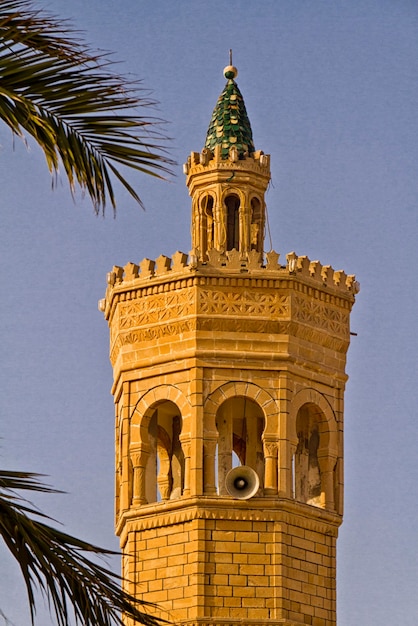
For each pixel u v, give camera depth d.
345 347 79.62
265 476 75.81
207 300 76.81
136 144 31.02
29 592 29.36
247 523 75.06
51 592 29.41
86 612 29.62
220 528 75.00
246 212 79.12
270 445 76.06
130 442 77.75
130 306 78.69
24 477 29.91
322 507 77.44
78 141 30.91
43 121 30.39
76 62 30.42
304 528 76.31
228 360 76.56
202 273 76.69
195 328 76.75
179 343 77.19
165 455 80.00
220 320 76.62
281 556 74.75
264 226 80.00
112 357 81.19
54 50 30.50
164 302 77.75
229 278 76.88
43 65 30.39
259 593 74.44
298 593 75.25
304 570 75.88
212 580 74.44
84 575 29.67
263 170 80.06
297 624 74.50
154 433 78.38
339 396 79.25
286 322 76.88
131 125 30.86
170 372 77.19
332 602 76.56
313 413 78.62
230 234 79.56
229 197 79.56
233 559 74.69
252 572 74.62
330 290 79.00
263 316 76.88
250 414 78.44
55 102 30.59
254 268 77.06
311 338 78.25
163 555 75.62
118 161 31.17
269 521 75.31
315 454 78.81
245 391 76.44
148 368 77.94
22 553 29.52
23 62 30.31
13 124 30.47
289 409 76.56
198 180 80.00
